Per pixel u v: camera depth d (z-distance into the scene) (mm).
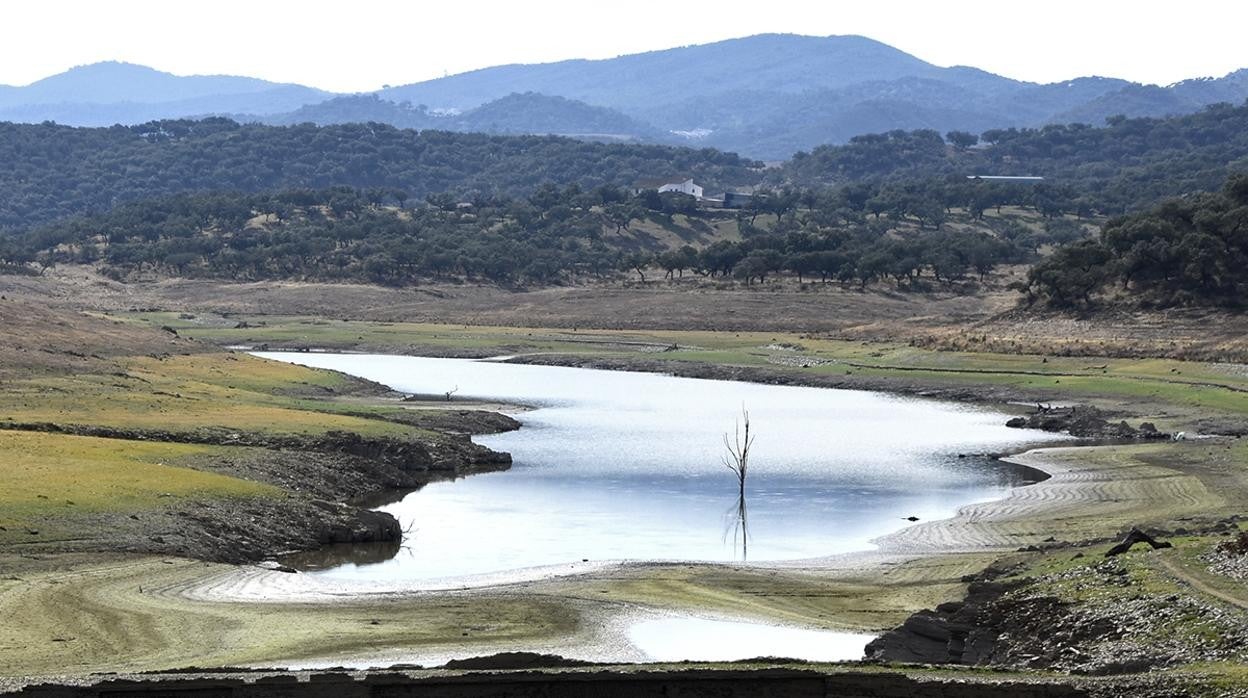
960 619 58875
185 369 164000
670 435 139875
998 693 44781
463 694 45125
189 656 55656
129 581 69125
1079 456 124562
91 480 87562
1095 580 60312
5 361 143250
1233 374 181125
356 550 83375
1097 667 48250
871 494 104750
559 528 90625
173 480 90562
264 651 56844
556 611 65688
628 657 57438
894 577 73875
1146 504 95688
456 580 73312
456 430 137875
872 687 45344
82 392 131250
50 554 73000
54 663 54000
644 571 75500
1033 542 82312
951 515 95000
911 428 148250
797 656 57688
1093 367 194500
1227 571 58688
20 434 103562
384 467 109625
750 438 137125
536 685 45281
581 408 164875
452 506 99062
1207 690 43938
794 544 84875
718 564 77750
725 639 60750
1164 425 147000
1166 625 52719
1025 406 170625
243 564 77375
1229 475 108000
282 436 116875
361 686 45125
